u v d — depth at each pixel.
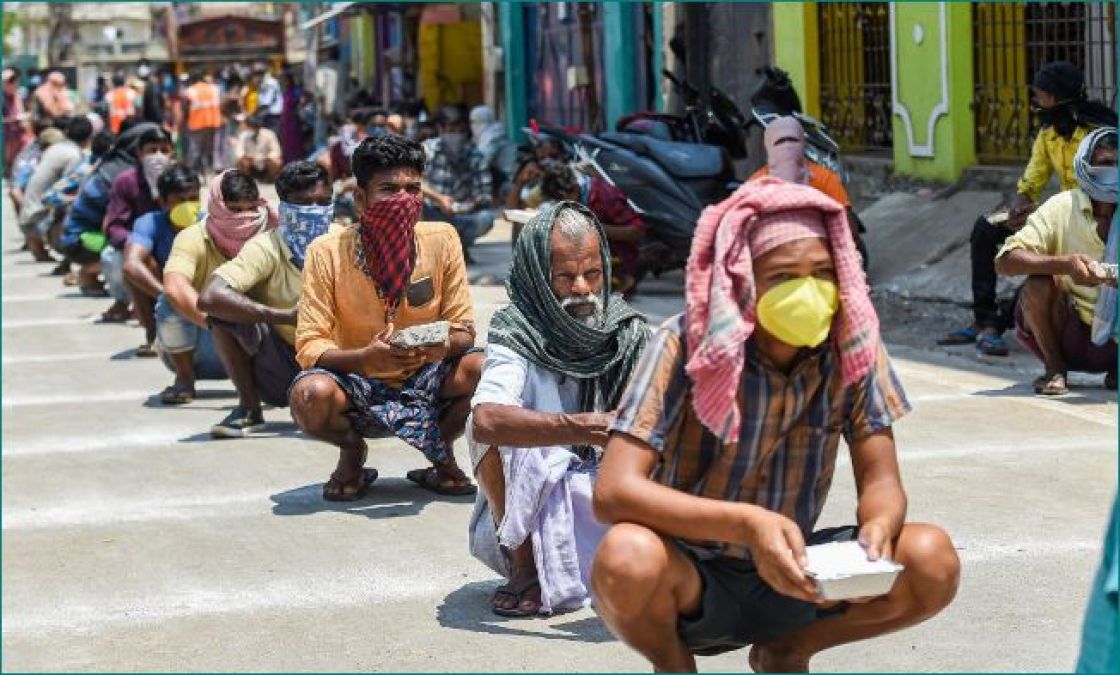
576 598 5.52
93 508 7.38
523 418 5.17
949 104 13.86
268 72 37.72
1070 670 4.92
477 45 27.23
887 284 12.52
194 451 8.45
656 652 4.26
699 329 4.05
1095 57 12.70
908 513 6.67
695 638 4.38
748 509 4.02
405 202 6.92
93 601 6.02
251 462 8.13
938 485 7.09
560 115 23.00
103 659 5.38
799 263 3.98
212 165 31.28
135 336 12.79
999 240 10.15
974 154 13.91
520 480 5.45
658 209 12.70
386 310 7.01
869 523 4.14
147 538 6.84
